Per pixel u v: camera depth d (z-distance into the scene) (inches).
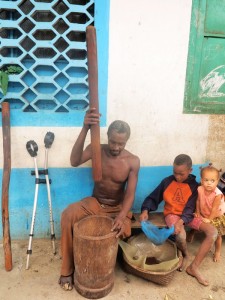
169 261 90.6
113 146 89.7
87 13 99.1
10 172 98.7
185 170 103.5
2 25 96.3
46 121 105.7
